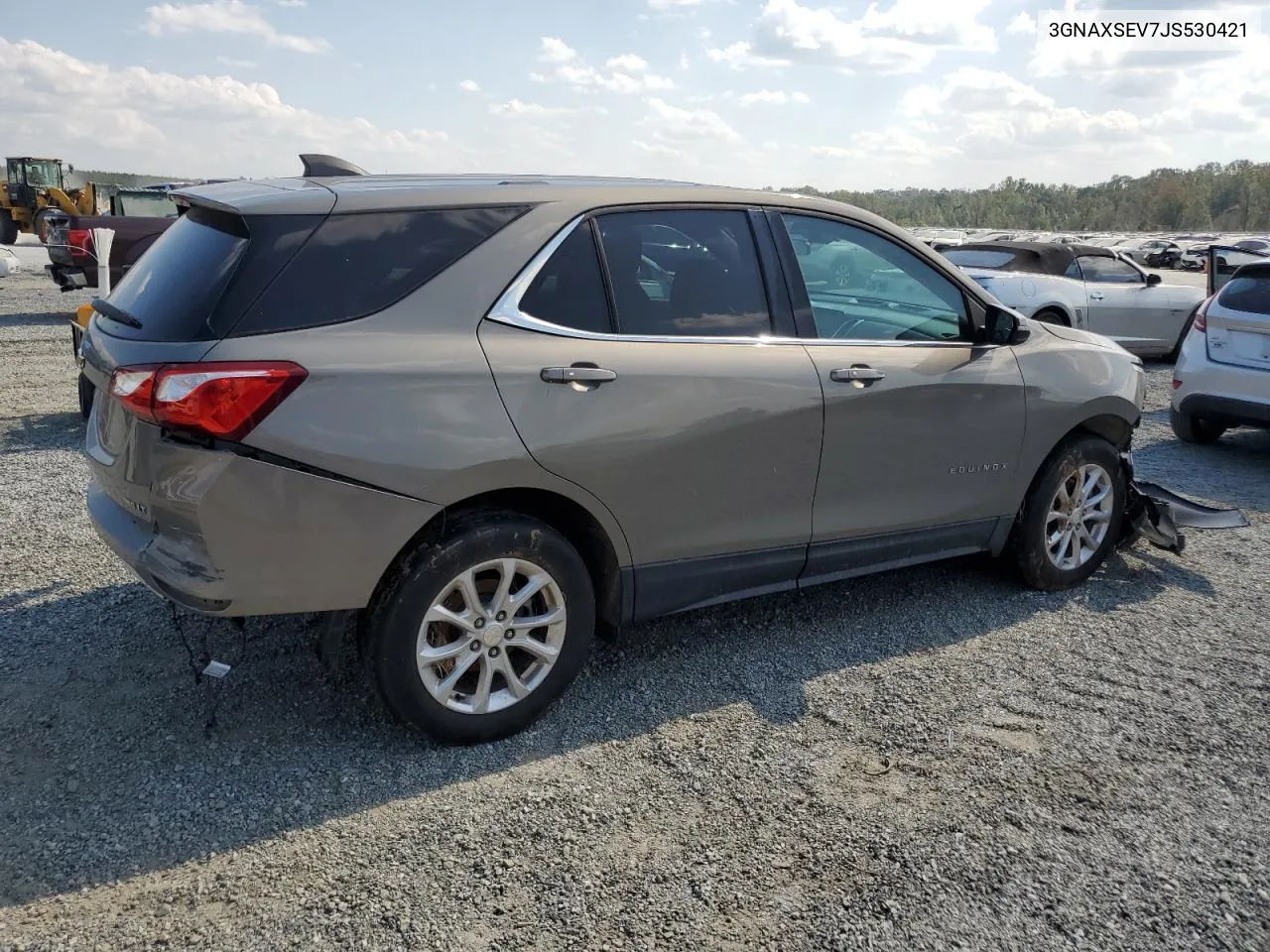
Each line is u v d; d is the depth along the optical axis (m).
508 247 3.18
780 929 2.44
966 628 4.31
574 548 3.44
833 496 3.88
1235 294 7.73
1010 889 2.62
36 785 2.93
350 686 3.59
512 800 2.95
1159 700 3.69
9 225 30.23
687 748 3.27
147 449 2.76
